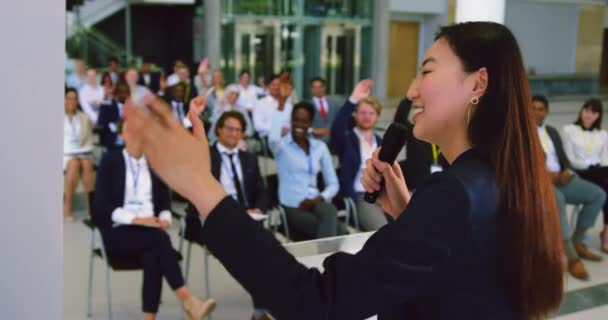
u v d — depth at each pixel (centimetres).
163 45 1933
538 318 87
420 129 90
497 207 81
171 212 385
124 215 349
